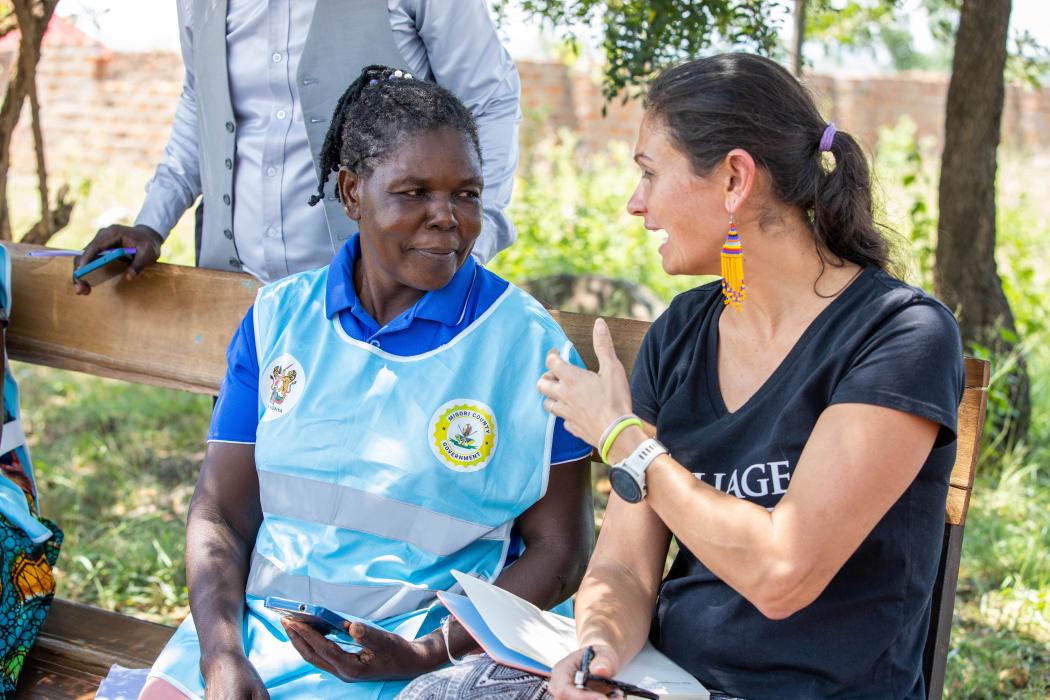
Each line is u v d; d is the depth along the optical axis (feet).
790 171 6.07
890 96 42.88
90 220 29.84
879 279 6.11
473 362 7.47
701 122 6.05
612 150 36.32
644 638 6.51
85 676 8.71
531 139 34.40
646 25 12.23
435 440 7.32
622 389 6.22
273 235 9.59
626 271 23.89
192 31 9.78
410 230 7.32
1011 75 16.46
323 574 7.34
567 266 23.31
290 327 7.82
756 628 6.16
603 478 15.76
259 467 7.64
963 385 5.98
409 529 7.32
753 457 6.19
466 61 9.32
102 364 10.28
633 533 6.78
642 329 8.40
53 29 36.58
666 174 6.20
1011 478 14.83
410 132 7.28
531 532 7.45
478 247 9.14
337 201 9.34
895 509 5.99
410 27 9.25
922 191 28.37
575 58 14.40
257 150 9.45
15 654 8.54
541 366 7.45
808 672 6.08
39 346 10.57
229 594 7.42
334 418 7.48
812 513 5.69
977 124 14.80
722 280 6.40
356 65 9.11
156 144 36.91
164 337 10.00
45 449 16.87
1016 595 12.01
